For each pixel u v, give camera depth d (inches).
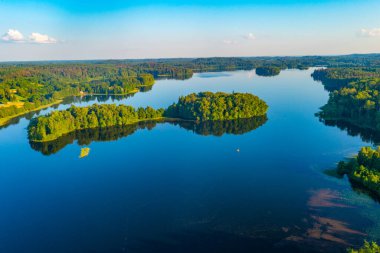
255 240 4207.7
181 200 5319.9
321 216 4675.2
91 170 6697.8
